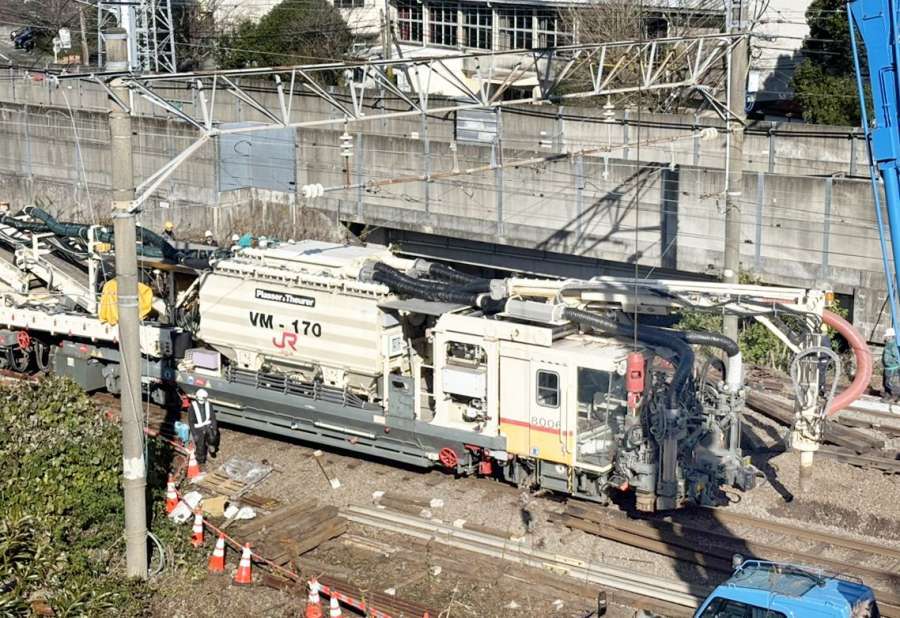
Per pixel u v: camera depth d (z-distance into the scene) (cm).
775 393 2372
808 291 1753
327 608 1551
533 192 3191
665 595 1548
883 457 2031
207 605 1566
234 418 2231
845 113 3825
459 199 3344
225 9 5441
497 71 4697
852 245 2711
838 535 1739
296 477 2030
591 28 4166
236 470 2061
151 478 1883
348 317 2039
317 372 2128
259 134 3681
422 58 1850
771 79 4519
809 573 1327
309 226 3606
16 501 1659
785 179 2781
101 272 2388
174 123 3809
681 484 1766
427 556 1709
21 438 1833
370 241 3581
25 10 6069
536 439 1847
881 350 2675
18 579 1527
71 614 1479
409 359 2083
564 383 1797
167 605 1564
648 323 2402
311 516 1834
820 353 1773
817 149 3284
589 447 1798
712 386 1841
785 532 1756
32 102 4753
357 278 2070
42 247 2517
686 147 3431
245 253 2250
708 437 1830
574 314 1831
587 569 1634
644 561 1680
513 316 1864
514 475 1923
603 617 1478
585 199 3095
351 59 4731
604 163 3030
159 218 3741
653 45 2030
